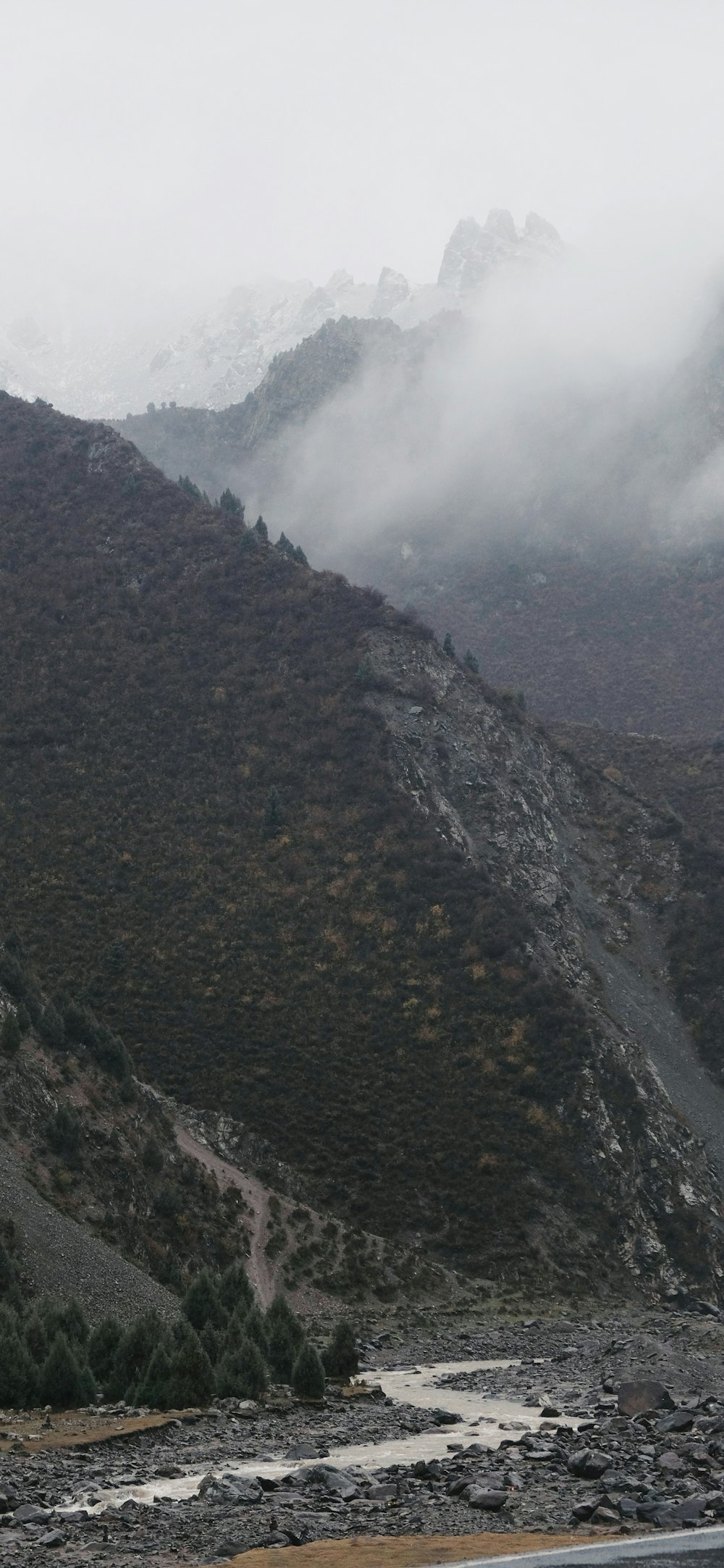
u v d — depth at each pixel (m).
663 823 152.50
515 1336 74.56
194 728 135.62
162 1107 90.50
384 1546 22.95
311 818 125.56
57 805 124.75
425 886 119.44
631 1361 59.16
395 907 117.12
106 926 111.62
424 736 138.50
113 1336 46.91
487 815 135.00
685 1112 112.94
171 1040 101.25
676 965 134.12
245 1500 27.92
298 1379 48.09
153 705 138.12
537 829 139.88
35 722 134.12
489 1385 53.69
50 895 113.94
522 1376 56.38
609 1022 118.06
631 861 147.50
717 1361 60.66
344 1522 25.95
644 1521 25.69
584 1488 29.03
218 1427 40.25
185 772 130.25
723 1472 30.69
